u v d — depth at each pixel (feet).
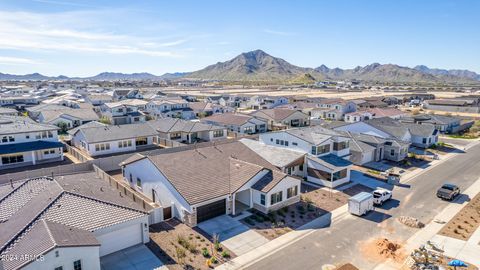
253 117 239.30
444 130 240.53
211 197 92.17
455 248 78.23
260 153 134.72
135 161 113.19
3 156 143.54
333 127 200.03
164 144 188.96
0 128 151.33
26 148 146.72
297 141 140.36
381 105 363.15
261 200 98.32
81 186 91.35
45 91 517.96
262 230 87.40
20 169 143.23
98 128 178.50
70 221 71.51
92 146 163.63
